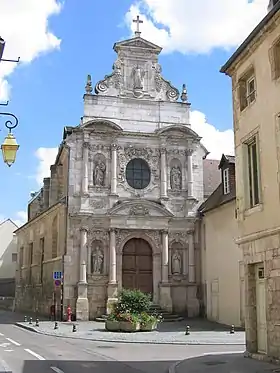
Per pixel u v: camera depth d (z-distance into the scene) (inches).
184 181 1422.2
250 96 671.1
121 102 1417.3
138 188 1391.5
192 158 1434.5
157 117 1433.3
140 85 1437.0
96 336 945.5
